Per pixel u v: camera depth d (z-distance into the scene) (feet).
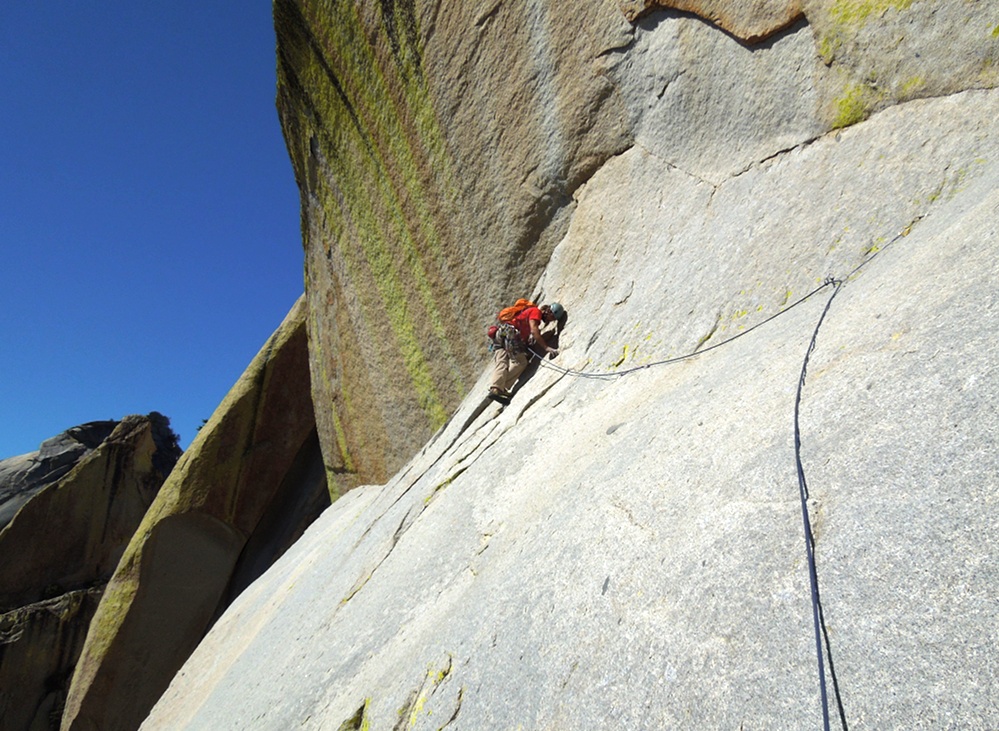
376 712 13.57
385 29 31.73
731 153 20.34
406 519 23.38
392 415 40.11
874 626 6.65
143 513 99.25
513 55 26.63
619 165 24.45
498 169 28.58
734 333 16.24
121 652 57.67
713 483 10.39
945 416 7.94
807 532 8.09
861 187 15.76
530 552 13.47
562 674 9.77
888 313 10.90
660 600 9.25
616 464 13.84
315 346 49.49
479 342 32.17
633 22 22.43
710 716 7.37
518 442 21.06
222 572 62.03
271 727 17.65
